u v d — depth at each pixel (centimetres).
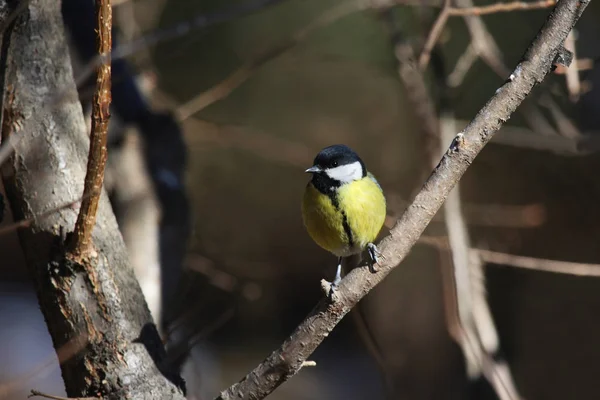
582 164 1670
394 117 1862
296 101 2083
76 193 496
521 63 458
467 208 1337
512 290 1716
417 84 959
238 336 2019
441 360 1495
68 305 478
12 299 1820
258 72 2088
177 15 1802
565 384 1633
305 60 1490
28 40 499
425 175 935
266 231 2078
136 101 791
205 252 1342
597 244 1655
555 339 1673
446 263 800
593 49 1356
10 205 502
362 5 1034
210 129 1258
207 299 982
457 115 1427
